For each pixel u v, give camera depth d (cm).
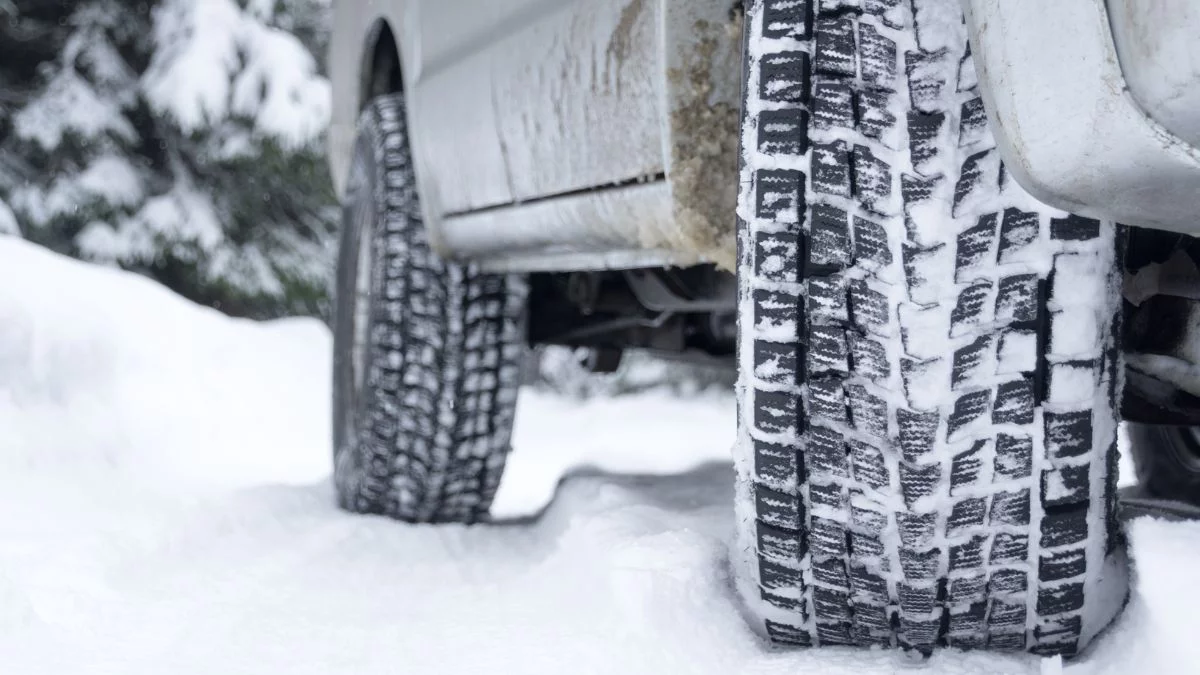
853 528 146
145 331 534
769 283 145
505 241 235
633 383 1202
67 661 174
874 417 141
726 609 164
